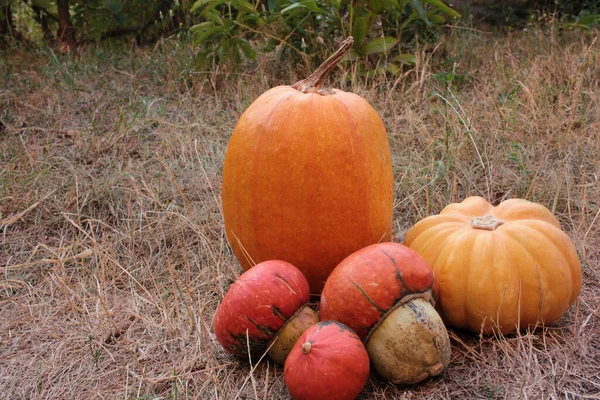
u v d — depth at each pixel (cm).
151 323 123
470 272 114
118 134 190
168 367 114
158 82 236
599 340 116
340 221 118
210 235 150
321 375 99
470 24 271
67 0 297
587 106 190
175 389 108
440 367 105
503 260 113
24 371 116
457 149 172
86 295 134
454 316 116
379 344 105
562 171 160
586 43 245
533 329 117
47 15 321
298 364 100
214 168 173
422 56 214
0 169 173
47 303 130
